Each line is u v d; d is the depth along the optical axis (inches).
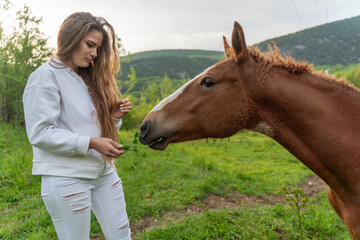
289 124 72.6
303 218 139.8
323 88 71.2
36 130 57.4
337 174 70.8
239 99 73.4
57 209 63.0
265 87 71.6
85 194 64.9
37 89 58.3
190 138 78.0
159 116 76.9
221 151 355.3
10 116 314.7
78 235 65.7
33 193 157.2
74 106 62.6
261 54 75.5
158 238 118.7
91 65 70.1
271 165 298.5
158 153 267.7
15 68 304.2
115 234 72.5
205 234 119.9
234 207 165.8
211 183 198.7
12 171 176.4
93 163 65.4
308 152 72.5
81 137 59.6
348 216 72.9
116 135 74.9
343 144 68.3
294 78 72.3
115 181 73.7
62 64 62.7
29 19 301.7
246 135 493.4
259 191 205.3
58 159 61.5
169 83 1494.8
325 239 126.9
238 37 71.4
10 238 113.0
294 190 113.0
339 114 69.4
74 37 61.5
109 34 70.5
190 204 160.6
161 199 157.4
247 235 117.8
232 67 73.4
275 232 128.3
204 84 74.5
